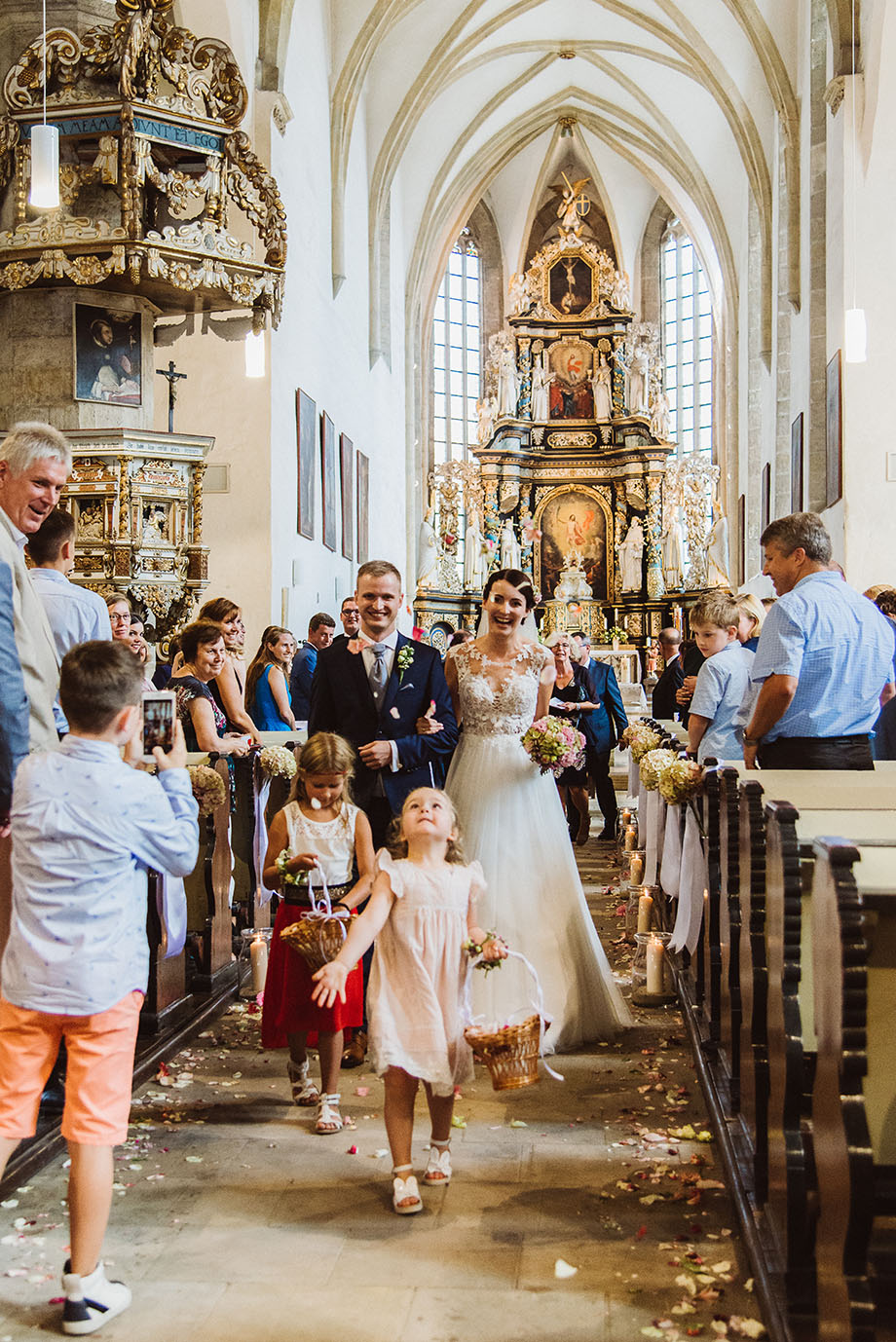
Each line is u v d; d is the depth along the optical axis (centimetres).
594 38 2705
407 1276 333
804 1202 287
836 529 1562
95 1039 315
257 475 1430
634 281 3559
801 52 1911
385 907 380
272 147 1520
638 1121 455
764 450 2397
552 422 3422
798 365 1920
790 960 304
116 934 318
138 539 956
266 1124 456
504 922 540
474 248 3591
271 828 485
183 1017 574
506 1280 330
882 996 314
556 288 3475
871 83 1498
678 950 612
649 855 792
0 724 350
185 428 1435
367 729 541
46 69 867
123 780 321
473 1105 475
